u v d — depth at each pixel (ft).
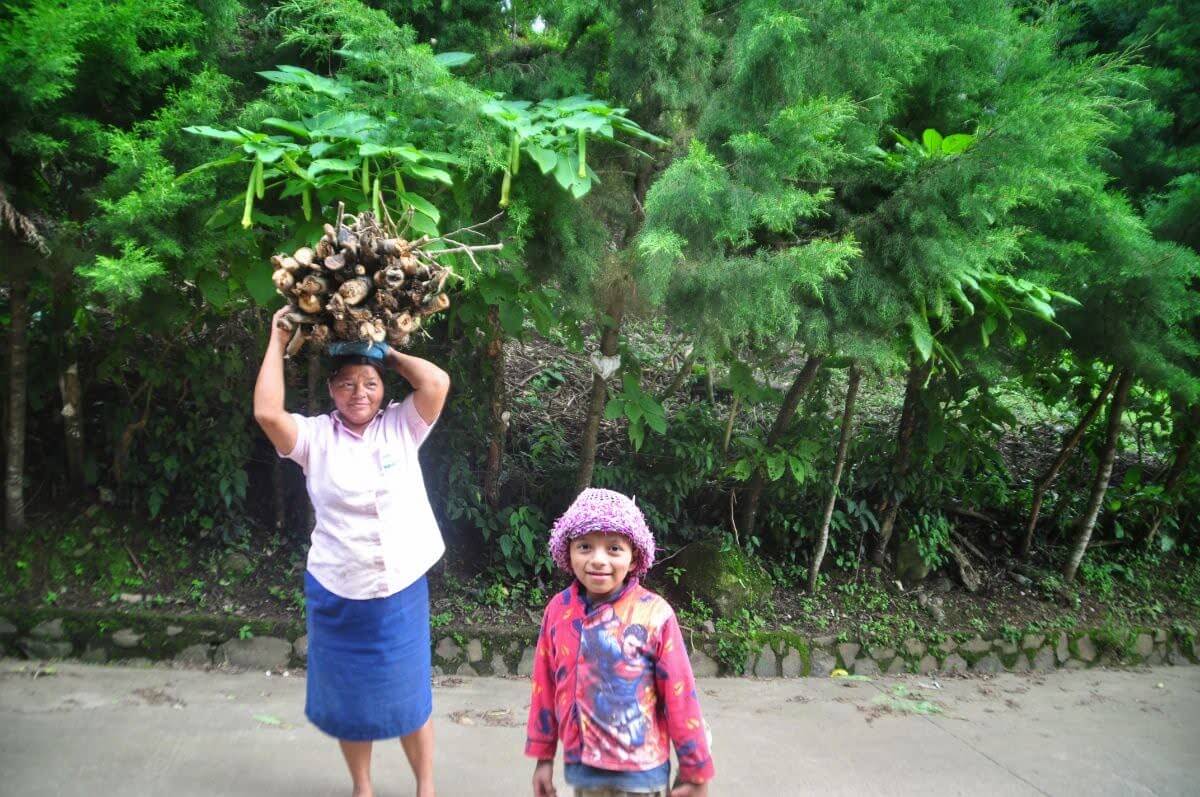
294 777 9.20
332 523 7.89
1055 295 12.17
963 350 13.62
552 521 15.05
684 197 10.03
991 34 12.28
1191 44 15.33
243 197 9.45
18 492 12.64
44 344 13.23
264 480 14.71
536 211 10.93
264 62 12.19
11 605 12.01
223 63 12.07
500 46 12.70
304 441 7.89
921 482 16.81
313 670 8.12
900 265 11.69
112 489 13.70
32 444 13.57
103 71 10.27
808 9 10.56
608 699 6.81
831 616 15.29
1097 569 17.97
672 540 15.71
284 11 11.73
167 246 9.57
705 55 11.69
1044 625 16.14
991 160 10.83
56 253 10.39
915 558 16.69
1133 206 15.89
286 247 9.73
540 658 7.33
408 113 9.84
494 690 12.37
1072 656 16.05
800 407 17.16
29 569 12.46
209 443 13.80
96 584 12.61
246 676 12.00
